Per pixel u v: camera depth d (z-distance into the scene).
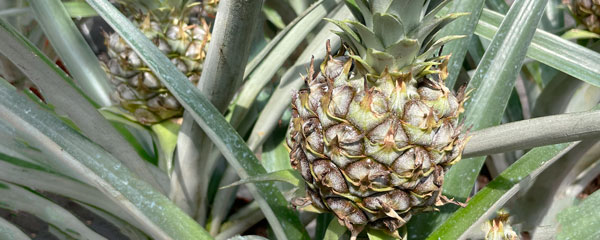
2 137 0.74
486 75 0.70
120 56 0.76
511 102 0.98
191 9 0.82
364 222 0.62
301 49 0.97
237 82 0.70
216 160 0.82
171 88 0.66
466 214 0.65
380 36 0.60
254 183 0.67
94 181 0.65
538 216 0.90
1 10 0.82
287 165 0.89
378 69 0.60
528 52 0.76
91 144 0.67
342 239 0.68
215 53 0.67
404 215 0.63
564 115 0.56
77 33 0.82
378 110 0.58
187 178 0.79
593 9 0.84
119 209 0.77
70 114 0.70
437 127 0.59
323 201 0.63
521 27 0.69
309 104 0.61
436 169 0.60
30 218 0.92
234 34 0.65
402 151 0.59
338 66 0.62
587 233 0.63
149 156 0.88
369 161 0.59
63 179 0.76
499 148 0.60
